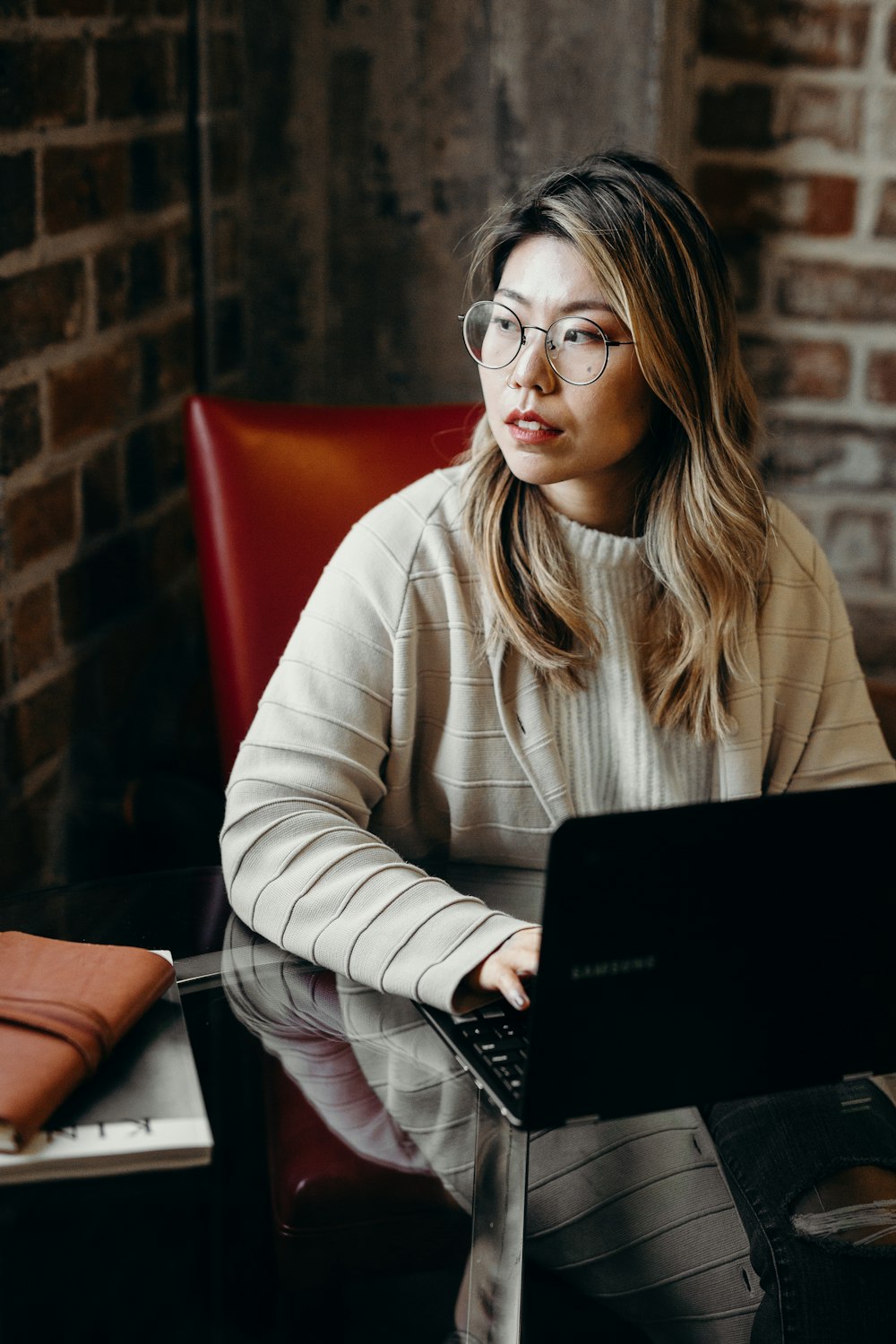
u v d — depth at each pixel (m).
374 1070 0.92
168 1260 0.75
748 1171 0.91
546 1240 0.83
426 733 1.34
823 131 2.02
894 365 2.10
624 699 1.32
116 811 1.79
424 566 1.31
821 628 1.42
